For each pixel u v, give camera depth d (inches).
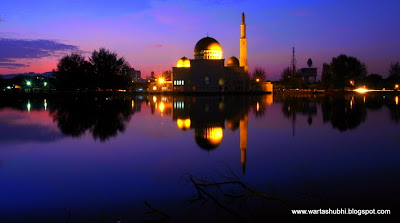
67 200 439.2
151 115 1544.0
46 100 2940.5
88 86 4261.8
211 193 448.8
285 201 407.5
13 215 394.0
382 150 704.4
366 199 412.5
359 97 3191.4
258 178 509.4
